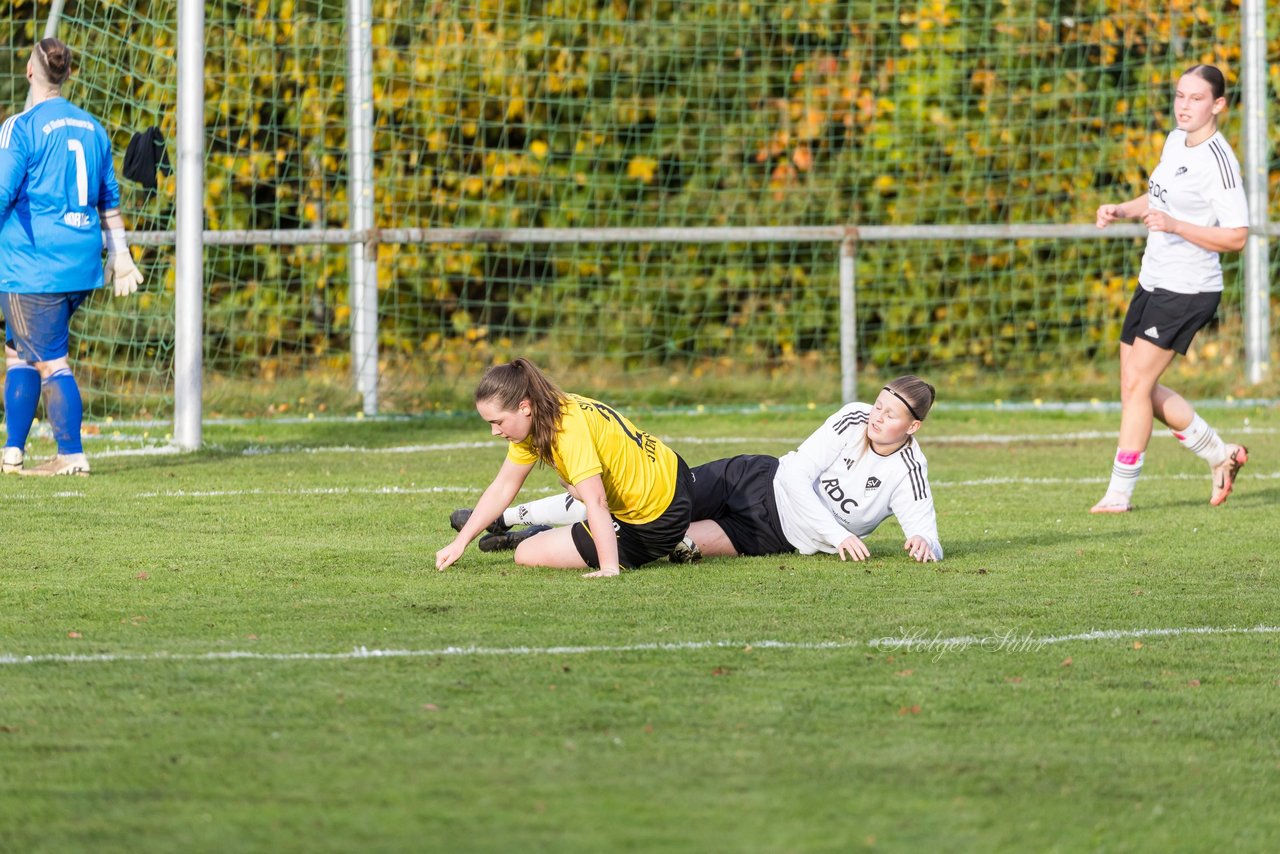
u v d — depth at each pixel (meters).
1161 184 28.34
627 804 11.72
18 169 29.33
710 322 54.09
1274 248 53.03
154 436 38.84
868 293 53.56
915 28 52.41
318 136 47.97
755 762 12.75
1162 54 52.72
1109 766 12.85
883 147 52.81
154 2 41.03
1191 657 16.66
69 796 11.77
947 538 25.19
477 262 51.66
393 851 10.77
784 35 52.22
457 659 16.05
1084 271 53.59
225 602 19.11
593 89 51.62
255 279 49.12
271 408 45.03
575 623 17.95
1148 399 28.23
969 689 15.12
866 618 18.45
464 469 33.88
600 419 21.23
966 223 53.47
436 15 49.22
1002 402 49.78
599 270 52.69
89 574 20.91
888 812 11.66
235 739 13.18
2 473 31.09
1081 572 21.97
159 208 41.59
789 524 22.83
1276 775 12.72
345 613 18.47
